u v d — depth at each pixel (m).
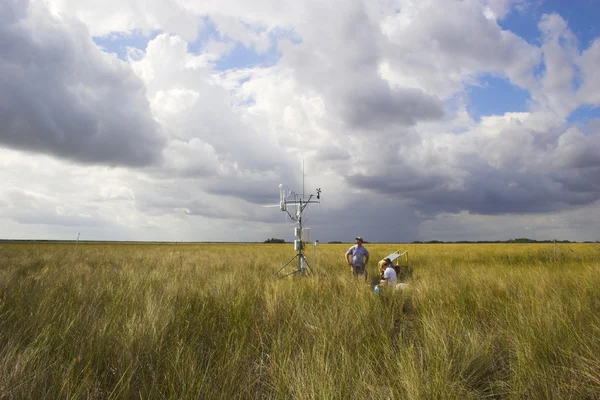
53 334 3.47
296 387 2.67
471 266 11.59
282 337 3.80
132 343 3.27
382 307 5.39
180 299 5.42
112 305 4.83
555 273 8.35
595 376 2.86
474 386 3.00
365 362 3.17
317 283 7.40
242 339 3.69
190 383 2.64
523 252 20.48
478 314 5.09
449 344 3.53
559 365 3.13
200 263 13.69
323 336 3.63
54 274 8.16
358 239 10.14
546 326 3.85
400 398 2.58
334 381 2.70
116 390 2.70
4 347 3.03
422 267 12.60
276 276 9.27
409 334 4.39
